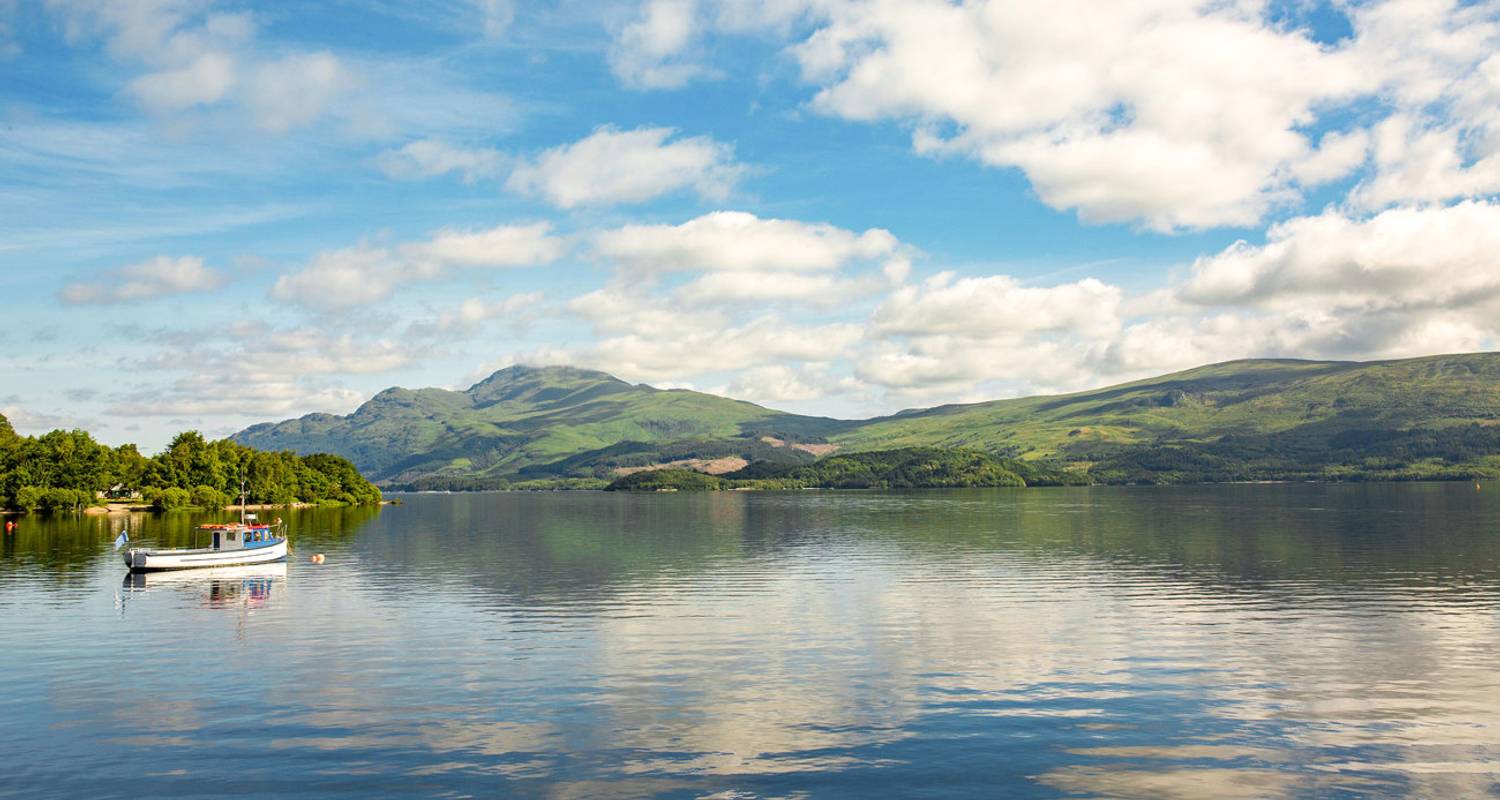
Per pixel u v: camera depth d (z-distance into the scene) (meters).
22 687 46.69
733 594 77.69
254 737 38.66
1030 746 37.00
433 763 35.53
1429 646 54.19
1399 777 33.56
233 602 75.06
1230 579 84.12
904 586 81.94
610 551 122.88
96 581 89.44
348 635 60.03
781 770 34.66
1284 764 34.88
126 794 32.78
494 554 119.12
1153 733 38.47
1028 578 86.50
